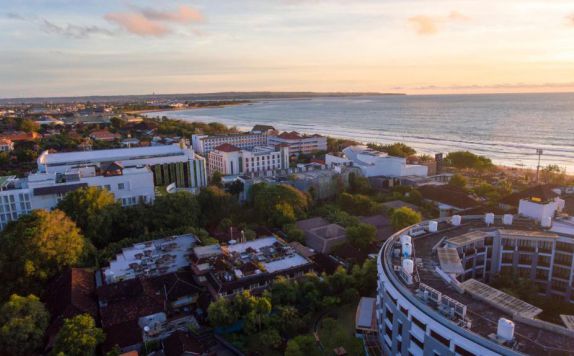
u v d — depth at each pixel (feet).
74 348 279.28
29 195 535.60
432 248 329.52
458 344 214.07
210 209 561.84
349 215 568.41
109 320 325.21
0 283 368.48
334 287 371.76
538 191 562.25
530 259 351.87
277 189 567.18
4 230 433.89
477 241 346.33
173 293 367.66
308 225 529.45
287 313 326.24
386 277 283.38
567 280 340.18
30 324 298.97
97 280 392.88
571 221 374.43
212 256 402.11
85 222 471.21
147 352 308.40
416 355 247.09
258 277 370.32
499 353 199.31
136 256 424.46
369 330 318.04
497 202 596.70
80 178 573.74
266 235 498.69
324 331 329.93
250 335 328.70
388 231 506.89
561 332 216.54
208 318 333.83
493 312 238.89
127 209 518.78
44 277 376.68
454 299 251.39
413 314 243.60
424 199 654.53
